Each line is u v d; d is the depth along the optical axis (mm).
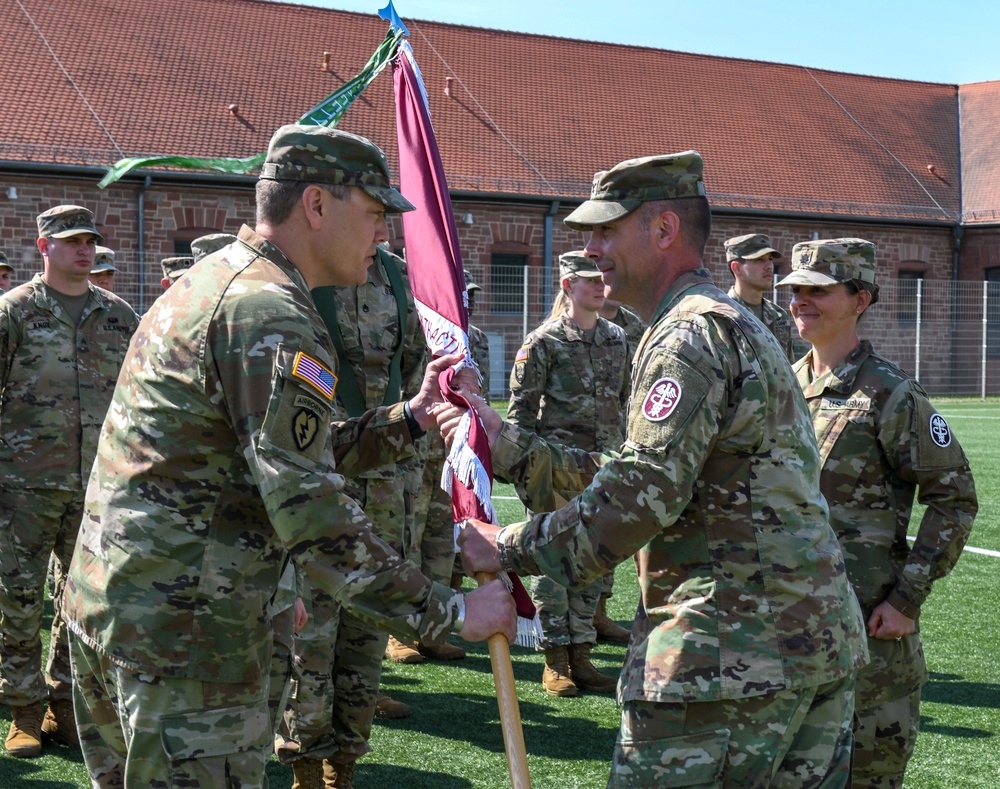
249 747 2713
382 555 2635
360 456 3469
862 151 32000
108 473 2730
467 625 2732
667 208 2826
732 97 31859
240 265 2701
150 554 2625
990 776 4590
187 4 25969
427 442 6637
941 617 7262
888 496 3629
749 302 8008
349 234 2822
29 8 24109
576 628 5762
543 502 3221
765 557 2617
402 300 4598
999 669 6125
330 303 4391
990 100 34500
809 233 29484
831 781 2670
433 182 3705
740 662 2580
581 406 6414
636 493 2582
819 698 2695
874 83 34719
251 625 2703
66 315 5379
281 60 25703
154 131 22484
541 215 26094
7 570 4922
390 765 4711
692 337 2627
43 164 20688
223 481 2654
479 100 27969
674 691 2596
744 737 2584
